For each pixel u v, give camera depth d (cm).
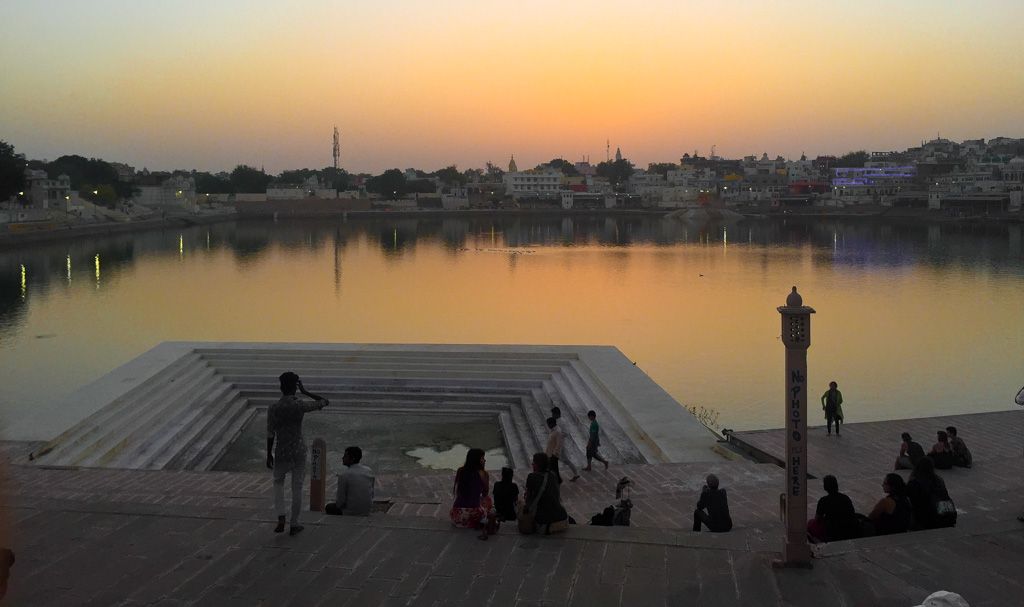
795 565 712
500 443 1786
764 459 1440
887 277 6291
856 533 833
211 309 4797
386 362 2206
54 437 1533
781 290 5612
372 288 5803
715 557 737
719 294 5444
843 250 8875
